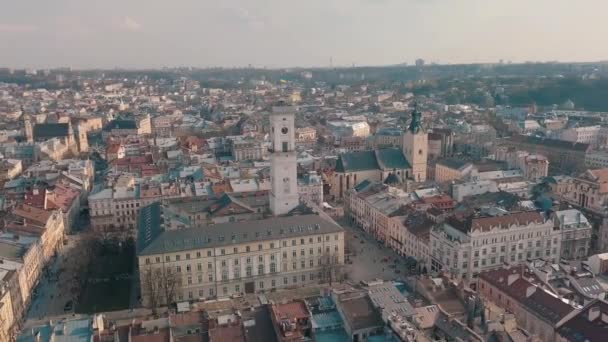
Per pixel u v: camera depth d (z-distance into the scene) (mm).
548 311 175000
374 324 156375
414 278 193875
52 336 149500
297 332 150750
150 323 160375
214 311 175000
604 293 189375
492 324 155875
